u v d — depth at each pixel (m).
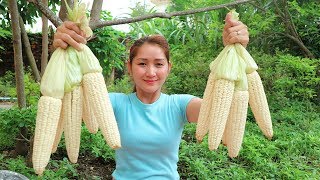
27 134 4.79
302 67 7.14
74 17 1.82
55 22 3.15
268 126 1.89
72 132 1.80
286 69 7.38
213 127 1.79
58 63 1.78
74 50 1.81
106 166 4.71
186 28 10.88
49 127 1.72
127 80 8.58
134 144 2.25
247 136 5.54
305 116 6.91
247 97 1.84
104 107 1.77
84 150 4.84
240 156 5.08
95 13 3.43
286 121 6.60
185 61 8.89
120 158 2.35
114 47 7.39
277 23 8.64
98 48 6.99
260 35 8.45
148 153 2.27
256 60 7.68
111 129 1.76
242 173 4.49
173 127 2.28
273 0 8.06
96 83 1.79
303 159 5.20
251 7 8.22
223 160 4.87
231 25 1.91
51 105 1.72
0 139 4.86
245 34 1.90
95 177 4.26
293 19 8.68
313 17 8.60
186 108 2.29
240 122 1.85
